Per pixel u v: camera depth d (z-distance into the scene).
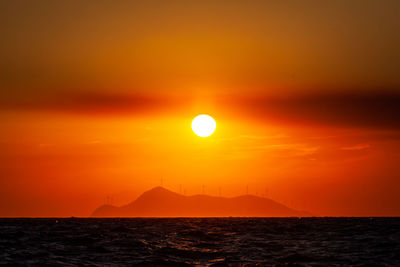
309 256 95.06
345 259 90.94
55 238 134.75
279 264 85.25
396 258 91.81
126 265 83.69
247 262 87.81
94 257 93.19
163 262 87.19
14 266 80.12
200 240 133.75
